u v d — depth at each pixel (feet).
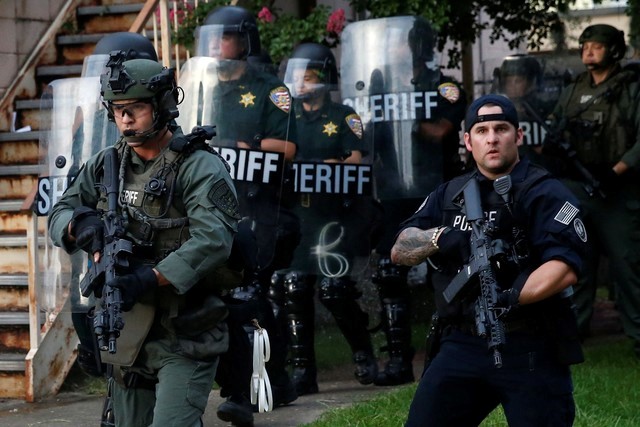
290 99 66.03
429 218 43.39
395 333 73.61
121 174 42.78
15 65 103.24
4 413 70.85
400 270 72.95
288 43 91.66
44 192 67.26
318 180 70.23
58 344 75.56
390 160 74.54
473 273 40.04
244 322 44.98
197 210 41.50
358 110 75.25
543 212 40.34
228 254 41.70
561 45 110.93
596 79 81.15
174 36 91.91
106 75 41.93
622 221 79.87
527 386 40.19
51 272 66.69
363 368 73.61
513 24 109.40
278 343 66.13
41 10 105.91
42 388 74.79
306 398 71.00
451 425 41.75
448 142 75.25
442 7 88.28
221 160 43.06
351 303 72.38
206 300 42.34
